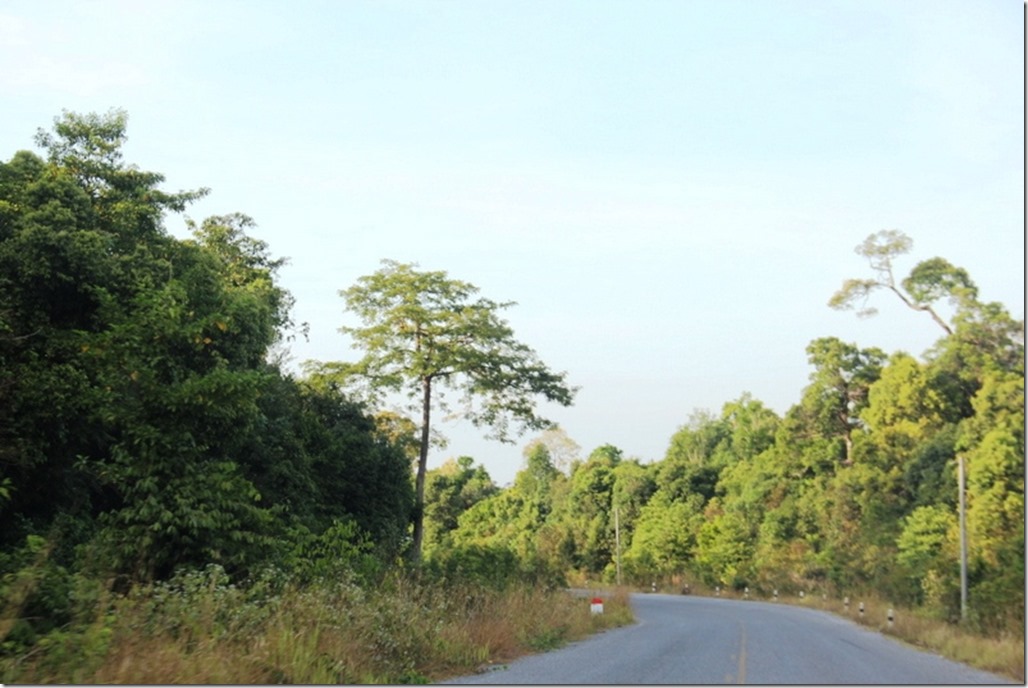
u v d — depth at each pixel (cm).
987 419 4953
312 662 1346
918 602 4281
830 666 1797
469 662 1750
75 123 3372
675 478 9981
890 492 5988
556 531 10088
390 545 3844
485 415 5091
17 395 2266
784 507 7506
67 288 2591
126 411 1950
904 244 6444
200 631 1288
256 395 2047
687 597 7144
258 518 1969
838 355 7794
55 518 2273
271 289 4369
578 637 2545
